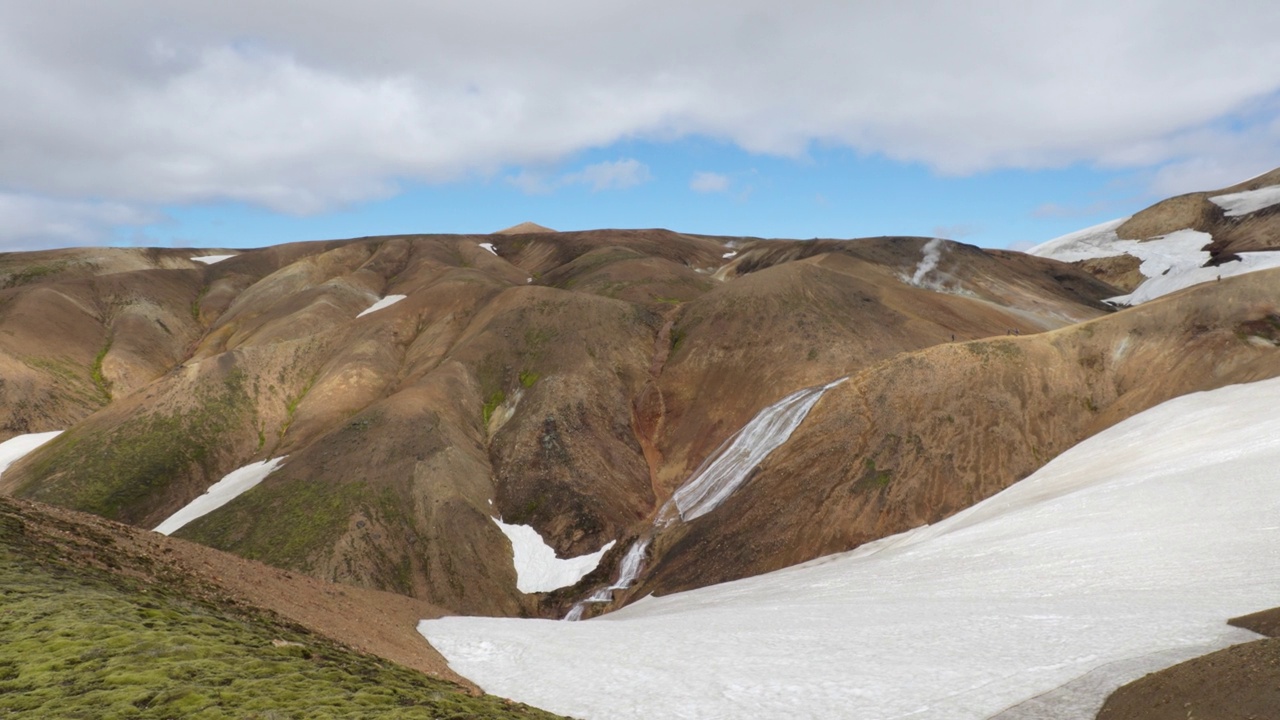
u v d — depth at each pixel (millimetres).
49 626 16703
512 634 33500
